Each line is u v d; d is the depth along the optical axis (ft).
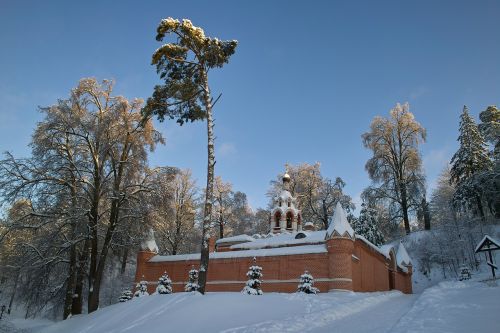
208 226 83.46
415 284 164.76
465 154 188.03
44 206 106.32
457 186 188.85
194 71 96.12
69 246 104.63
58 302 111.65
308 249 102.63
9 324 111.96
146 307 73.00
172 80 94.79
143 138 120.37
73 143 115.55
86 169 112.68
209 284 113.60
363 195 195.31
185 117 99.19
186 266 121.49
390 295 98.99
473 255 163.73
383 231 208.74
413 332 36.70
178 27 91.20
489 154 189.47
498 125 193.47
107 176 113.80
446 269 167.32
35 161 106.73
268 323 51.72
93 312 95.14
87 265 114.42
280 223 143.13
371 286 111.96
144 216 113.09
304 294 75.66
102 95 120.47
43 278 103.60
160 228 122.62
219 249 142.61
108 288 160.25
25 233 108.06
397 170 189.47
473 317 41.70
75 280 111.24
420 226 242.17
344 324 50.98
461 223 175.42
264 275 105.91
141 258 128.57
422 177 186.39
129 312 73.97
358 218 195.93
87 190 111.96
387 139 191.01
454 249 168.25
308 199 210.59
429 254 173.06
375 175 191.21
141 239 117.39
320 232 124.36
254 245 127.13
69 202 111.55
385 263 130.41
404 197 184.34
